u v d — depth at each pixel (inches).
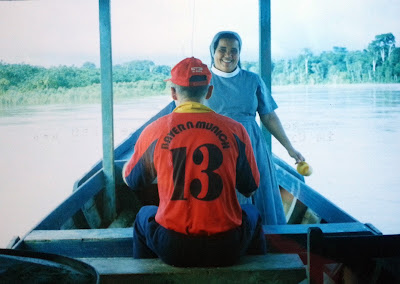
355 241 54.1
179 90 67.7
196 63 68.4
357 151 483.2
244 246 67.0
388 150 479.8
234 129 66.7
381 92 901.8
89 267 52.3
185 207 63.3
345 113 711.1
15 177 410.6
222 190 63.8
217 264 65.6
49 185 379.2
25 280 48.6
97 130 688.4
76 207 110.5
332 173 391.5
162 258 67.5
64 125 722.8
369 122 647.8
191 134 64.5
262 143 95.0
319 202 110.7
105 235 80.0
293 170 151.1
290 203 136.0
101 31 125.9
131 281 65.0
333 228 80.4
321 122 646.5
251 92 92.5
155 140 65.2
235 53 90.4
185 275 64.8
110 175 132.7
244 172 68.2
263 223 93.5
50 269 51.3
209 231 63.1
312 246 54.1
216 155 63.9
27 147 570.3
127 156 173.2
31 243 78.5
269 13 115.5
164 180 64.4
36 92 1018.7
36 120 767.7
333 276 57.4
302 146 511.5
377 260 54.4
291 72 968.3
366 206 282.0
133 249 73.6
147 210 72.8
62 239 78.8
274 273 65.1
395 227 236.8
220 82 91.7
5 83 1008.2
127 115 684.1
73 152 546.9
